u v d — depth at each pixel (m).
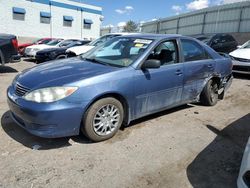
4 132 3.86
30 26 25.83
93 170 3.01
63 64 4.04
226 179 2.96
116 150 3.48
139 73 3.85
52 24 27.50
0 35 8.95
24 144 3.53
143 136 3.95
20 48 16.44
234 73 9.69
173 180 2.91
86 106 3.34
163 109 4.50
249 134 4.20
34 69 3.92
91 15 30.75
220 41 12.53
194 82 4.93
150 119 4.66
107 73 3.55
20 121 3.51
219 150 3.62
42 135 3.23
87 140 3.71
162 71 4.18
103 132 3.67
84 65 3.92
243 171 2.48
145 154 3.43
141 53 4.01
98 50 4.61
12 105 3.43
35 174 2.88
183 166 3.19
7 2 23.88
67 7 28.31
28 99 3.23
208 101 5.48
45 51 11.90
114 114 3.74
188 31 34.09
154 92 4.13
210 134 4.14
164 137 3.96
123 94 3.68
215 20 29.50
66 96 3.20
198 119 4.79
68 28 28.94
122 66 3.86
